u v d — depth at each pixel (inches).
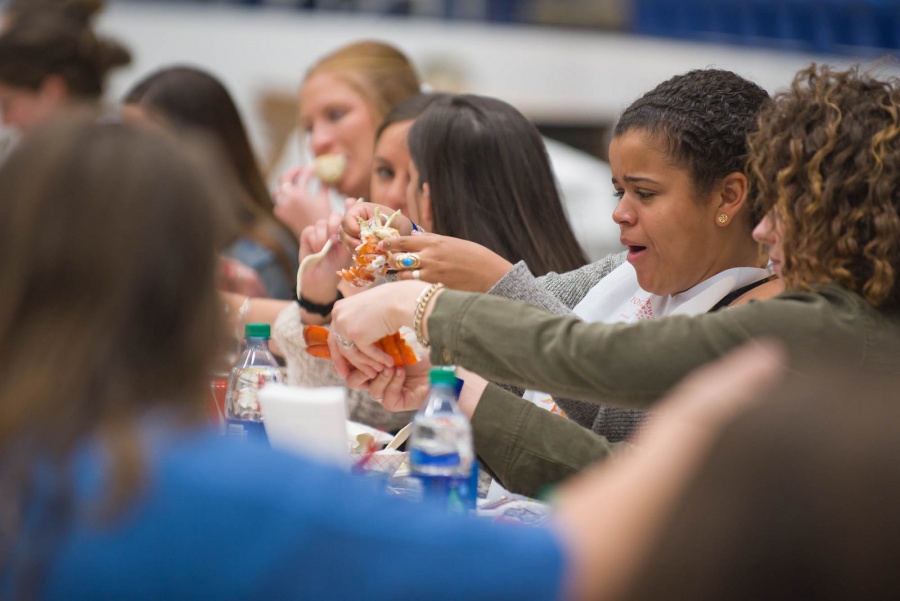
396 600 67.8
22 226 71.3
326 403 113.2
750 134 125.0
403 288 125.1
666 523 59.4
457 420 115.0
